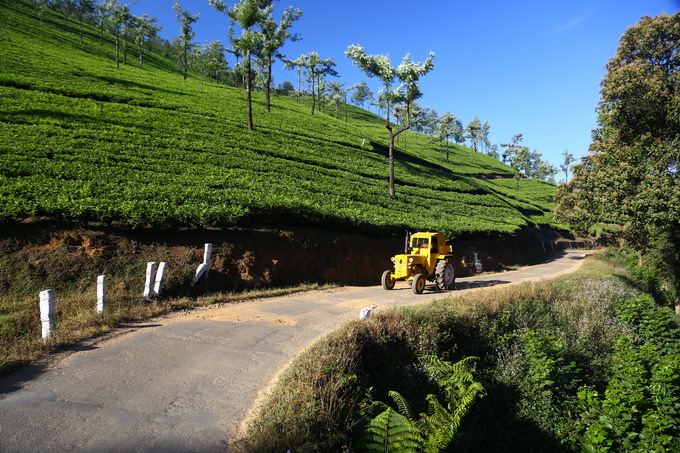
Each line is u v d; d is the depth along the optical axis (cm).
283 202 1627
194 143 2531
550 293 1349
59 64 4088
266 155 2830
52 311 698
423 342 814
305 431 439
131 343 684
